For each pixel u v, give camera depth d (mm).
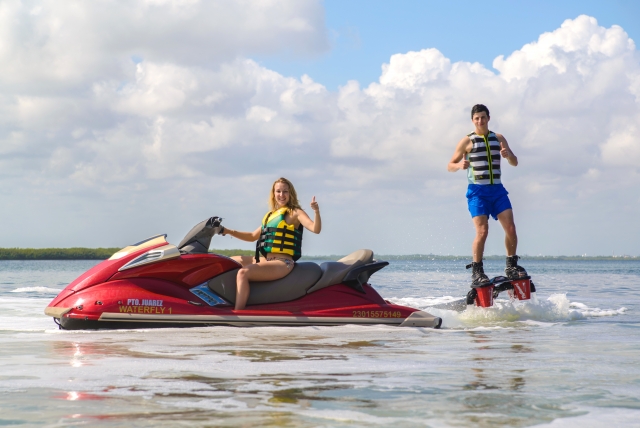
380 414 2416
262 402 2602
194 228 6176
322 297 6020
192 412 2420
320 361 3699
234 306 5859
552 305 7281
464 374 3289
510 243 7359
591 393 2822
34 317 6578
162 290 5641
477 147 7344
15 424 2240
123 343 4500
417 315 5980
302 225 6289
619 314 7484
